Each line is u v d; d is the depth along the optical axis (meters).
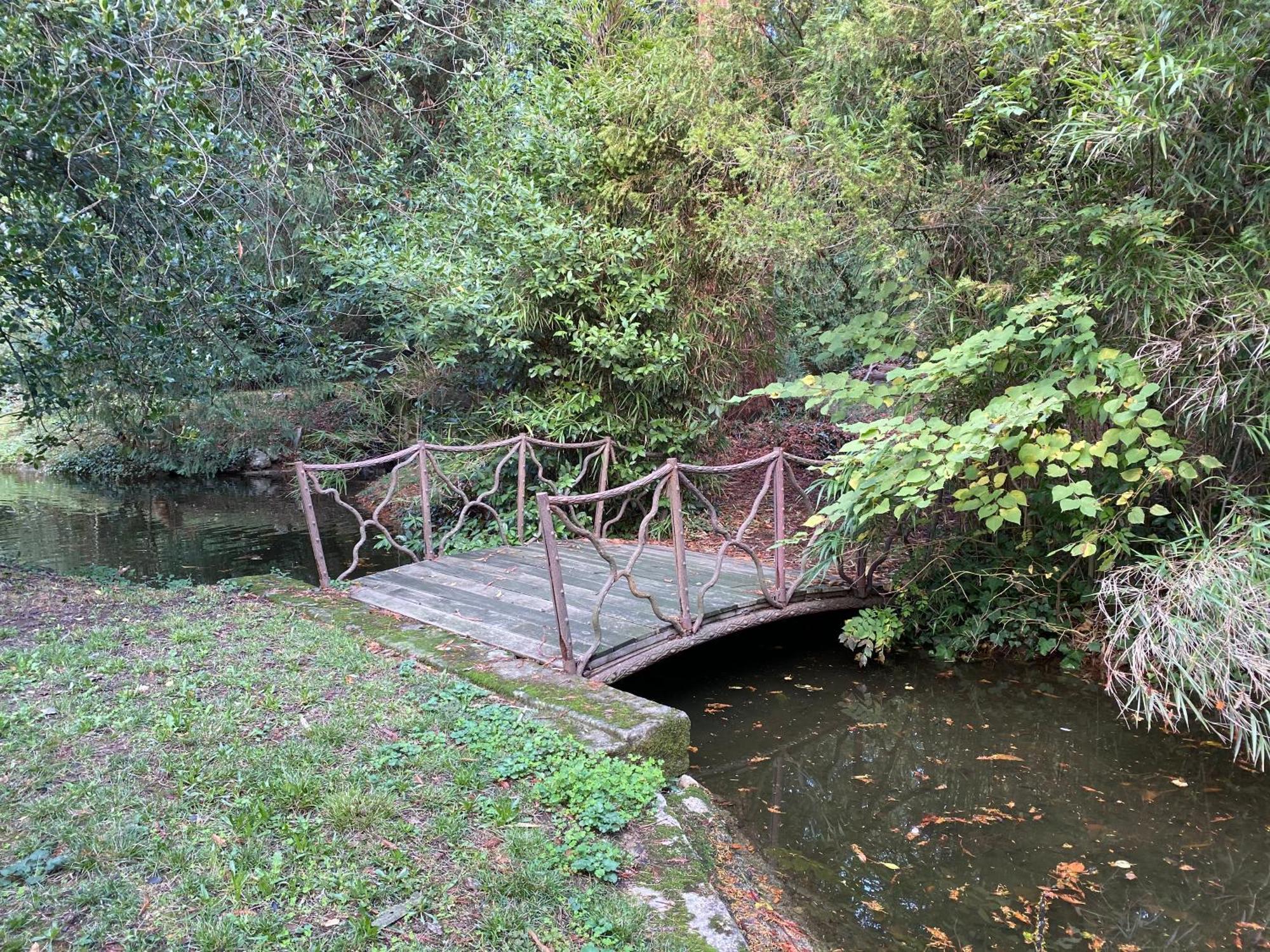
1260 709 2.93
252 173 5.19
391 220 6.99
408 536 7.34
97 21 4.04
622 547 5.77
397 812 2.17
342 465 4.76
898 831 2.91
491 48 7.60
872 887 2.57
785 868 2.66
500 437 6.93
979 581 4.54
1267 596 2.95
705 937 1.83
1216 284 3.25
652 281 6.18
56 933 1.65
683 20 6.24
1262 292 3.11
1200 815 2.97
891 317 4.33
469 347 6.45
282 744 2.51
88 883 1.81
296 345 6.78
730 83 5.64
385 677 3.15
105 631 3.53
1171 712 3.50
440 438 7.56
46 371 5.08
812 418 9.70
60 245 4.46
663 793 2.69
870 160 4.04
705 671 4.38
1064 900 2.50
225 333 5.95
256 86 5.62
